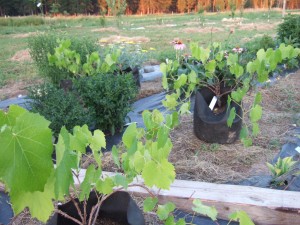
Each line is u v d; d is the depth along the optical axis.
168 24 19.50
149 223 1.85
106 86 3.02
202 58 2.74
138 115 3.80
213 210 1.16
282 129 3.09
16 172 0.67
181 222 1.17
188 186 2.03
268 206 1.82
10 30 18.09
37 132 0.68
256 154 2.64
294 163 2.29
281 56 2.32
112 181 1.20
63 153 0.82
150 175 1.02
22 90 5.33
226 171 2.40
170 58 5.82
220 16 23.14
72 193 1.98
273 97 3.96
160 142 1.06
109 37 12.05
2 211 2.01
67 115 2.78
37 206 0.86
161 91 4.61
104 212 1.55
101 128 3.19
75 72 3.91
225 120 2.71
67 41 3.88
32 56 5.16
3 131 0.67
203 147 2.74
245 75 3.13
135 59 5.28
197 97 2.87
